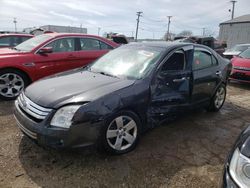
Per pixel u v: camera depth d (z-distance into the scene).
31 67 5.98
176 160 3.61
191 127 4.79
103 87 3.56
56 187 2.97
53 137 3.11
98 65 4.63
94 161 3.48
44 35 6.80
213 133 4.58
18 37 9.48
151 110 3.92
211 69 5.13
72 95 3.33
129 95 3.57
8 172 3.18
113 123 3.49
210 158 3.72
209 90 5.16
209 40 19.09
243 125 5.04
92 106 3.23
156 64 4.05
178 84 4.29
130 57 4.43
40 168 3.29
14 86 5.90
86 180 3.10
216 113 5.68
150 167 3.41
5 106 5.46
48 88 3.60
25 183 3.00
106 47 7.30
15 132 4.22
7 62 5.69
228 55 13.58
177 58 4.41
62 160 3.47
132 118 3.68
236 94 7.66
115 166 3.39
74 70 4.62
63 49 6.55
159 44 4.63
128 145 3.72
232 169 2.13
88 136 3.23
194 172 3.36
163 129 4.62
